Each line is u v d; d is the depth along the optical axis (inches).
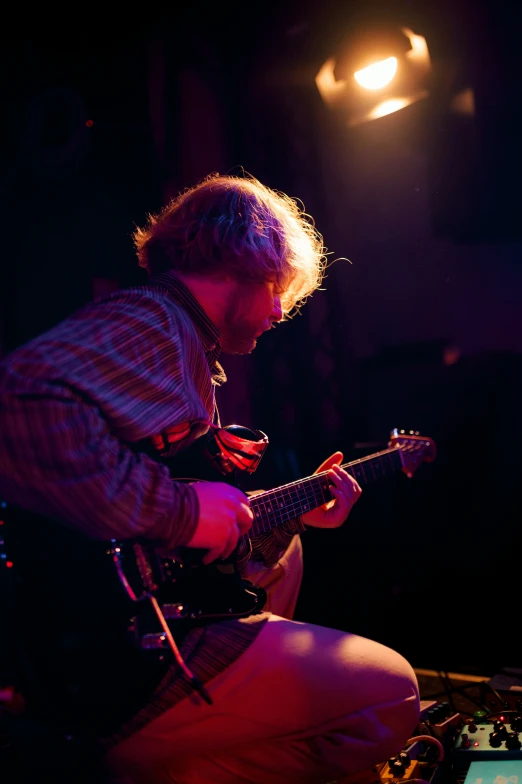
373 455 78.3
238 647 50.1
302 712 50.1
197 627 50.0
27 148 135.3
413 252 182.4
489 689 77.5
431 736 65.7
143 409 46.2
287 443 177.9
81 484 42.0
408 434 83.8
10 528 47.7
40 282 143.6
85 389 43.6
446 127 172.4
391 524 157.2
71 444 41.9
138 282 151.3
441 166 175.0
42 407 41.7
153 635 47.0
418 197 180.9
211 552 48.0
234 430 56.4
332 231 187.8
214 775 52.1
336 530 142.8
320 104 183.0
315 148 184.9
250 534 60.5
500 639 126.3
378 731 51.3
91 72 148.1
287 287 59.3
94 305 49.5
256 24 183.3
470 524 162.1
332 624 137.9
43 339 45.3
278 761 51.6
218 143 178.5
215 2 175.0
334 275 185.9
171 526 45.5
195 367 52.7
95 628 46.5
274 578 72.3
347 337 188.1
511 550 158.1
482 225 172.4
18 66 141.3
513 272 173.0
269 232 55.8
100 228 148.6
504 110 168.4
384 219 184.4
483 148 170.7
